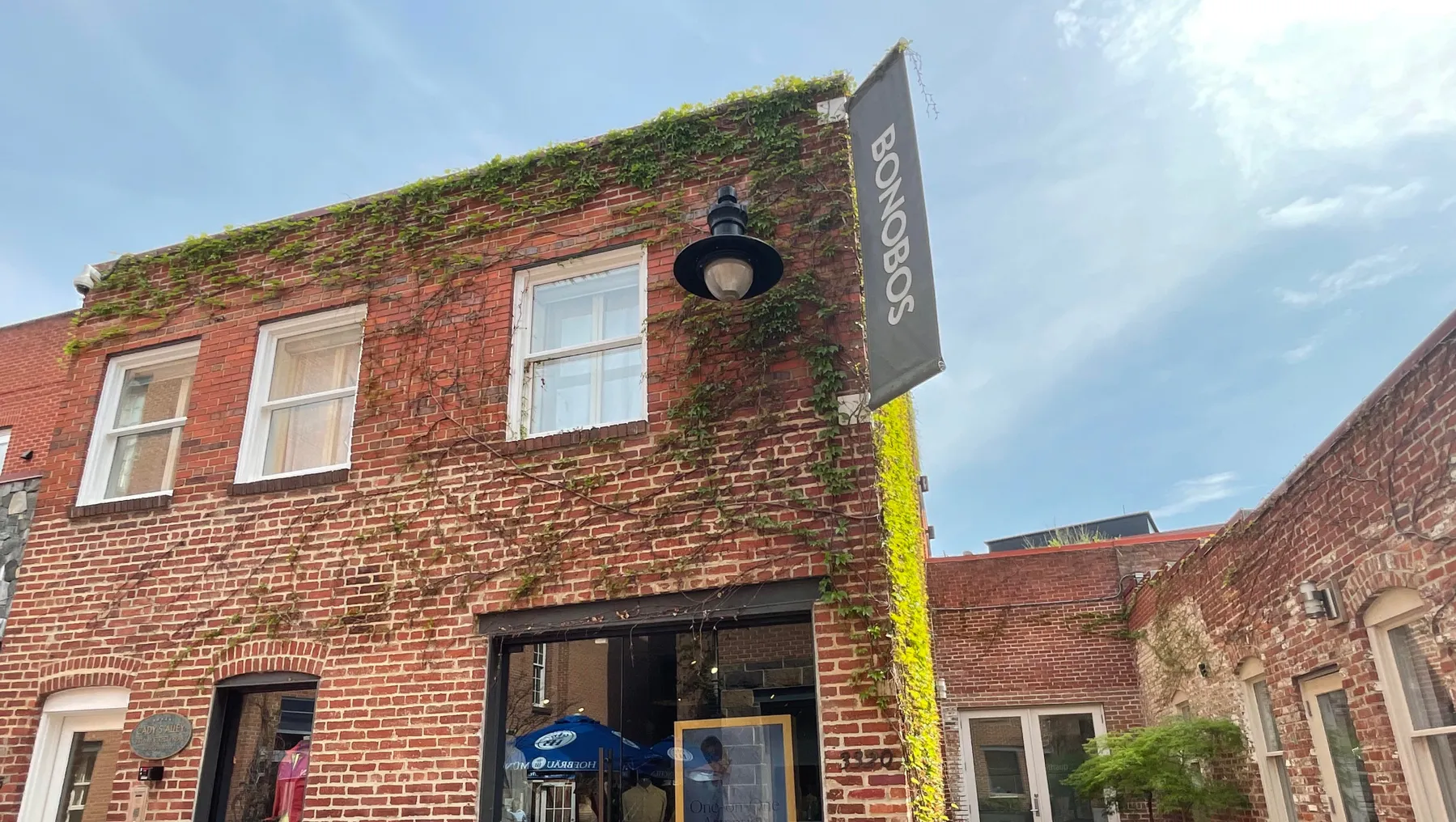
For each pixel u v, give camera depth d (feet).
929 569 47.14
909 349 16.99
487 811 19.11
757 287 19.25
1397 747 17.54
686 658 19.02
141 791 21.24
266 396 24.94
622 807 18.54
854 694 17.17
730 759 18.04
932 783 19.19
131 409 26.58
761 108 22.41
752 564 18.63
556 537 20.21
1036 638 45.14
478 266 23.70
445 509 21.38
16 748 22.93
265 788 21.04
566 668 19.74
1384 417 16.60
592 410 21.83
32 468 45.78
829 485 18.61
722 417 19.92
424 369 23.06
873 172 19.30
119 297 27.55
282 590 22.02
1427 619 16.34
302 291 25.34
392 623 20.81
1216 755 30.89
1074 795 42.83
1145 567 45.01
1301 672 22.20
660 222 22.36
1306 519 20.81
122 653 22.86
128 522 24.25
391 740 19.92
